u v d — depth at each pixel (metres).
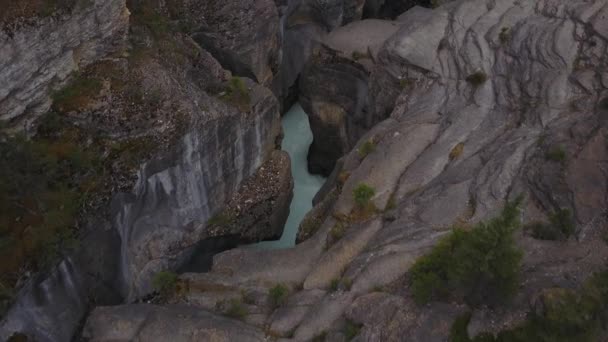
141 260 29.36
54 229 23.61
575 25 31.44
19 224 23.47
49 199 24.03
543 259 22.25
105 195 25.48
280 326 23.39
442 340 20.16
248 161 33.09
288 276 26.50
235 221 32.91
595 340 18.47
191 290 26.67
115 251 26.80
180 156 28.05
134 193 26.58
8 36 22.75
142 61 28.77
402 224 25.69
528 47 31.42
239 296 25.81
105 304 27.23
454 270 20.62
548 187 24.67
